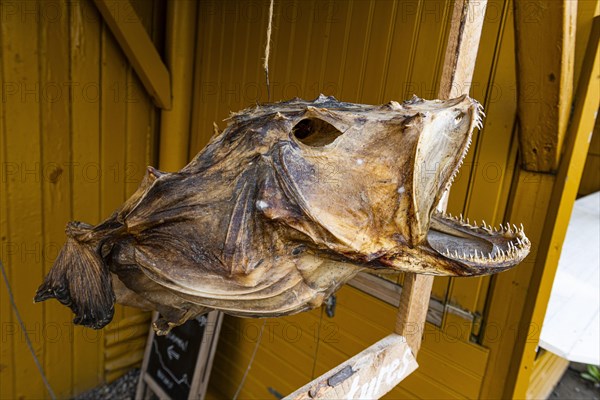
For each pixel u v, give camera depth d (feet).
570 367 14.37
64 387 9.40
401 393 7.10
